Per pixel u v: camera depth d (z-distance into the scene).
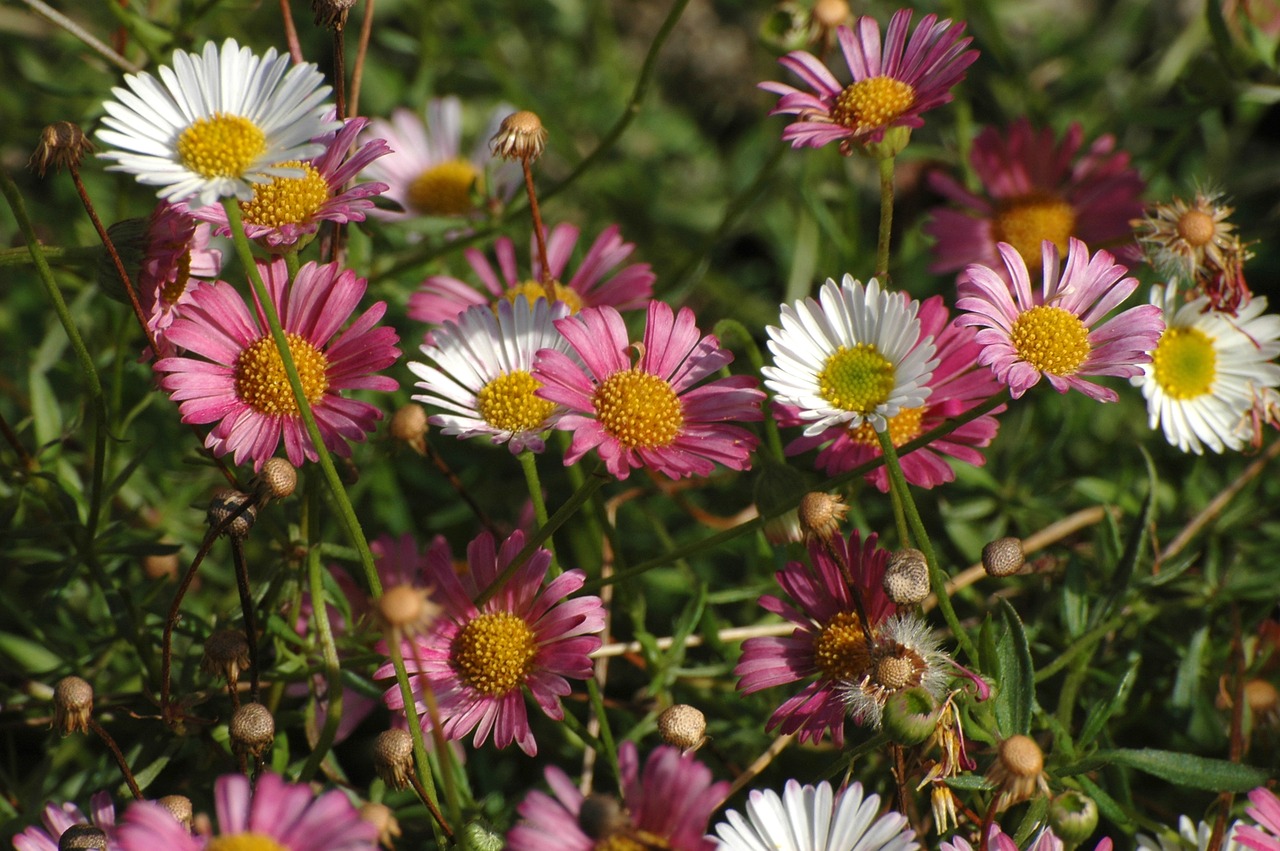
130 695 0.36
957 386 0.35
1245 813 0.35
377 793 0.35
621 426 0.34
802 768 0.36
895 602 0.33
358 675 0.35
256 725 0.33
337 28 0.34
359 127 0.34
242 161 0.33
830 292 0.34
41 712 0.36
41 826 0.34
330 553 0.35
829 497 0.33
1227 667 0.36
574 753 0.36
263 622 0.35
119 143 0.33
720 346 0.36
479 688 0.34
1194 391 0.36
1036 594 0.37
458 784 0.35
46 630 0.37
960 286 0.35
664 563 0.34
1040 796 0.33
